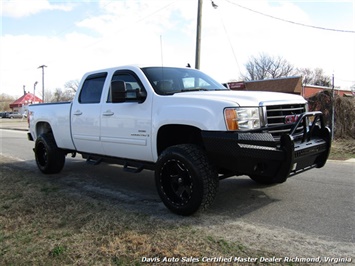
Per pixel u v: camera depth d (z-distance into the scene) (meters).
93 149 5.93
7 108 110.19
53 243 3.55
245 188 5.64
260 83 42.84
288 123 4.41
